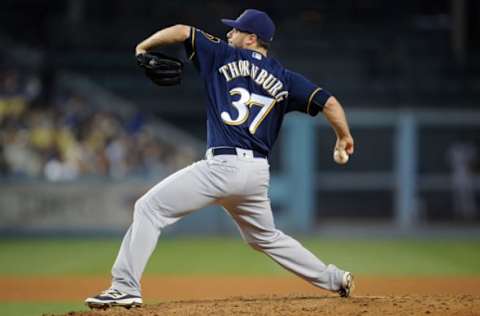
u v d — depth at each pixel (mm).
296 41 91562
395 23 96250
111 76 85125
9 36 90812
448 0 97500
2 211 66750
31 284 41344
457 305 20562
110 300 20156
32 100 77312
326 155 79375
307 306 20594
